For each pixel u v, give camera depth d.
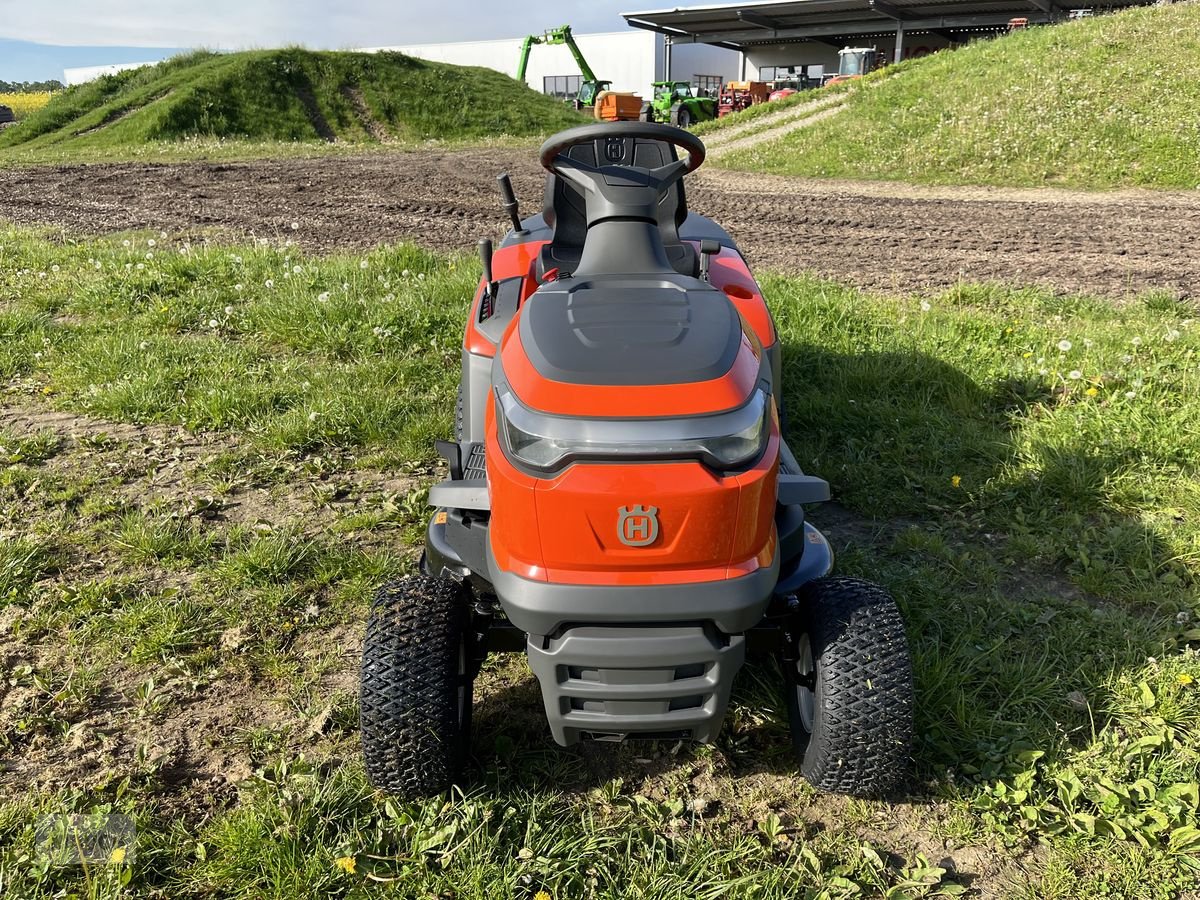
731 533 2.19
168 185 14.03
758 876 2.36
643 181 2.85
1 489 4.35
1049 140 14.65
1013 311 6.79
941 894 2.34
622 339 2.35
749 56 52.56
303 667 3.19
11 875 2.33
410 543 3.94
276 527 4.05
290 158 18.22
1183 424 4.62
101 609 3.48
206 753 2.80
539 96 29.33
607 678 2.25
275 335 6.27
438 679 2.40
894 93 18.16
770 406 2.40
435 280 7.12
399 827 2.49
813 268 8.50
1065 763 2.72
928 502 4.23
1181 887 2.36
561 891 2.34
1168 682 2.99
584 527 2.15
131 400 5.21
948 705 2.88
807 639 2.62
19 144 22.97
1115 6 37.00
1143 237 9.77
